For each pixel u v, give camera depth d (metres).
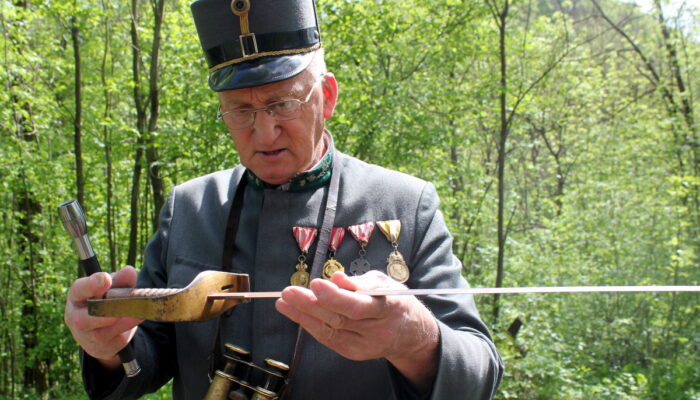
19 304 11.71
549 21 13.55
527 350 7.81
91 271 1.30
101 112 11.02
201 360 1.52
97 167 12.19
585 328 10.67
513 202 15.55
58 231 11.80
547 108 16.03
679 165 12.84
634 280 11.38
